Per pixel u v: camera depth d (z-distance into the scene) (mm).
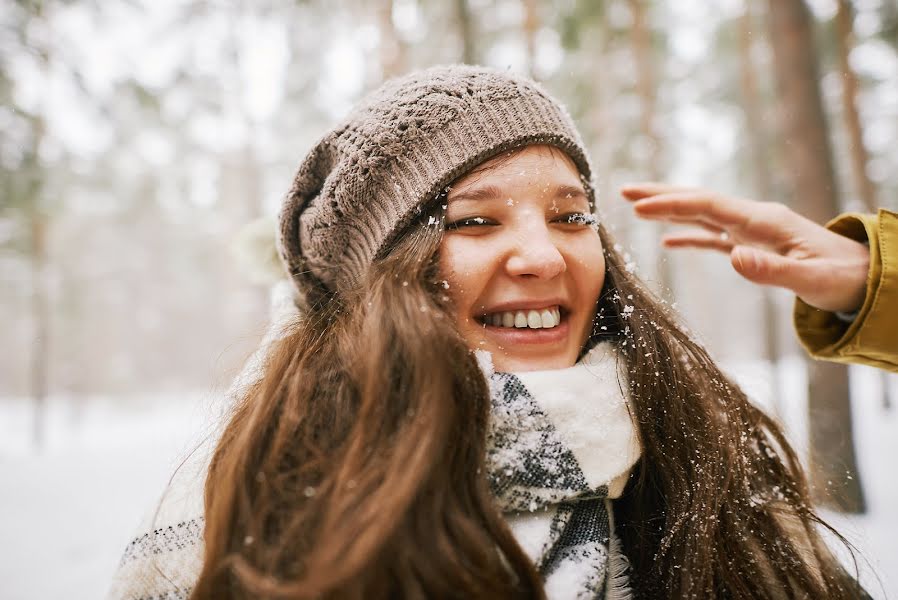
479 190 785
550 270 754
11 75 6160
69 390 16641
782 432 1110
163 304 21078
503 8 6176
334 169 864
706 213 1082
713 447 842
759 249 1022
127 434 11016
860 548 1072
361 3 5738
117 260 18875
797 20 3699
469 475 668
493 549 635
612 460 743
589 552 716
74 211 13398
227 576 642
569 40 5418
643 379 842
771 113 8195
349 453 648
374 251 858
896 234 930
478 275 771
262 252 1264
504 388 741
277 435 714
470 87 832
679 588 772
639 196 1168
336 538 584
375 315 731
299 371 777
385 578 600
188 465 831
